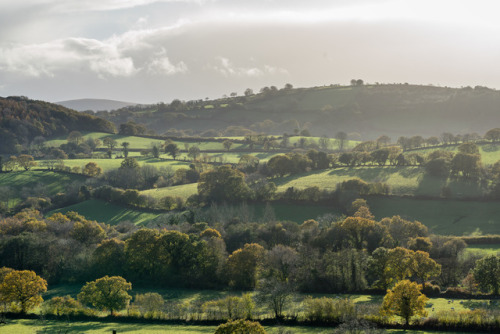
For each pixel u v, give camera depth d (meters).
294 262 96.44
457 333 64.94
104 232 133.25
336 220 141.25
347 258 91.31
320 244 113.94
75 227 129.25
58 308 78.12
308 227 132.00
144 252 103.31
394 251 92.19
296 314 72.75
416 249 112.00
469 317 66.50
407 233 129.88
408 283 69.00
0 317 75.81
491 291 84.88
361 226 115.25
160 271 101.19
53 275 103.44
